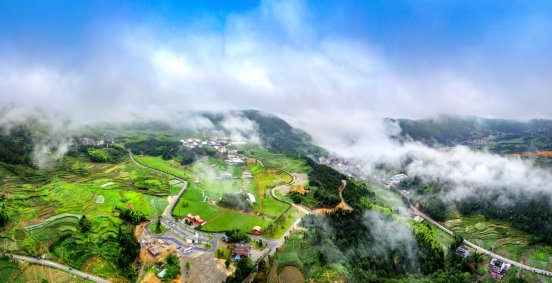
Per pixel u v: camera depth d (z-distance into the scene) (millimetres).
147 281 164625
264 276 172875
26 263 165000
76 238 191125
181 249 195625
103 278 163000
